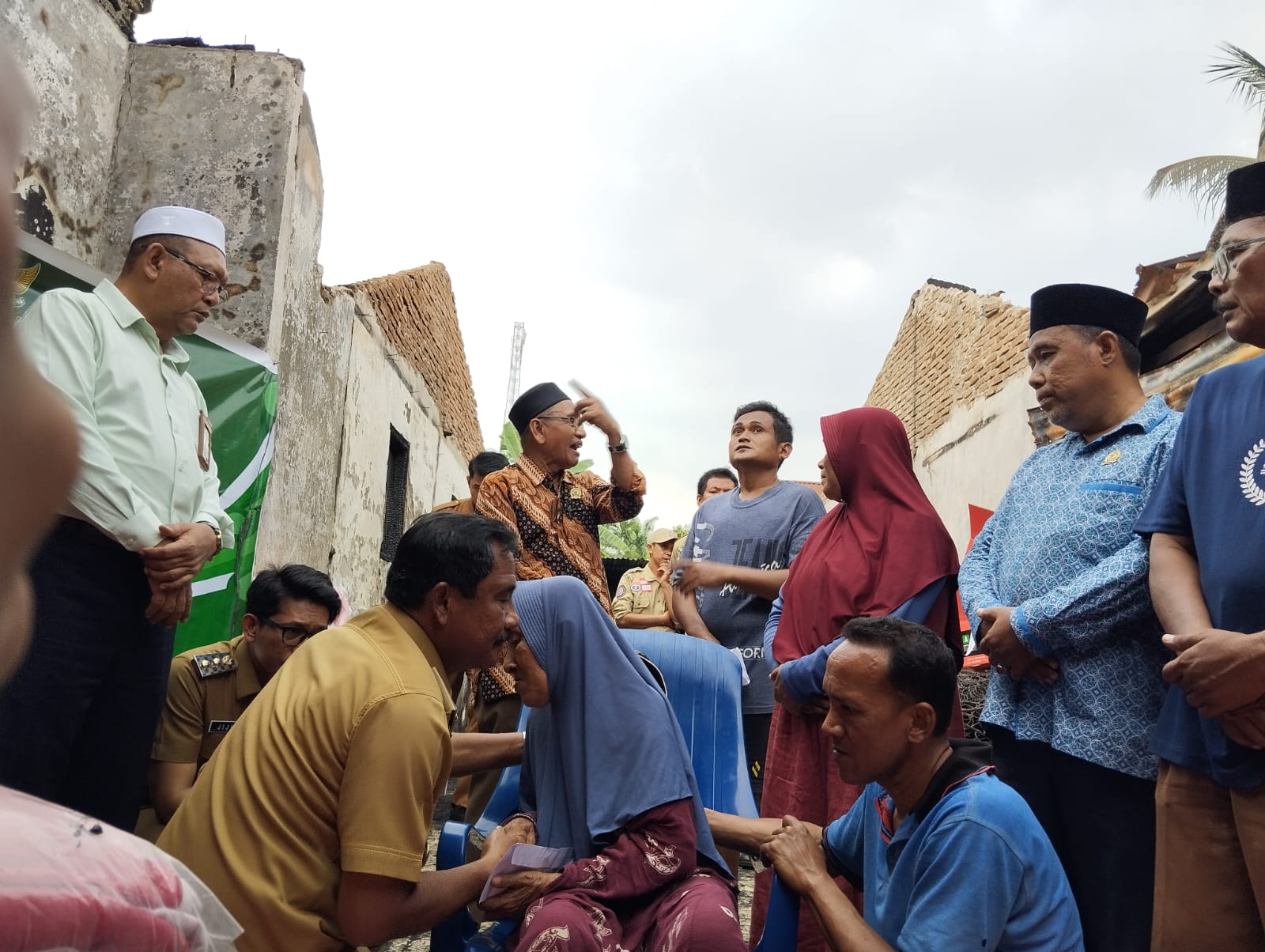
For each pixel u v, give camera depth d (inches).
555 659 95.7
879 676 76.5
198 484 109.0
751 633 140.2
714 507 155.7
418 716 73.2
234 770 73.6
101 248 177.8
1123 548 89.3
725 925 81.7
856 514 111.8
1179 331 256.1
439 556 79.7
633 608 223.0
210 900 26.0
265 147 185.5
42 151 157.5
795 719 106.5
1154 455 92.9
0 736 88.1
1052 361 101.4
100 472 92.8
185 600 100.5
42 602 90.9
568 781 94.8
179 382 111.6
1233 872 72.5
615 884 86.5
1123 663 87.6
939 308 502.3
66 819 22.5
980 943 70.3
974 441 431.8
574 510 148.1
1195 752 75.1
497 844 92.6
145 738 102.6
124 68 183.6
